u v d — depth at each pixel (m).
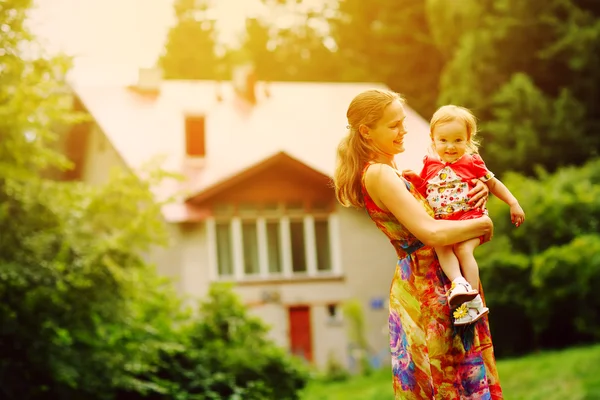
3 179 12.35
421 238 4.37
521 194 27.28
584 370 18.94
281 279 28.23
